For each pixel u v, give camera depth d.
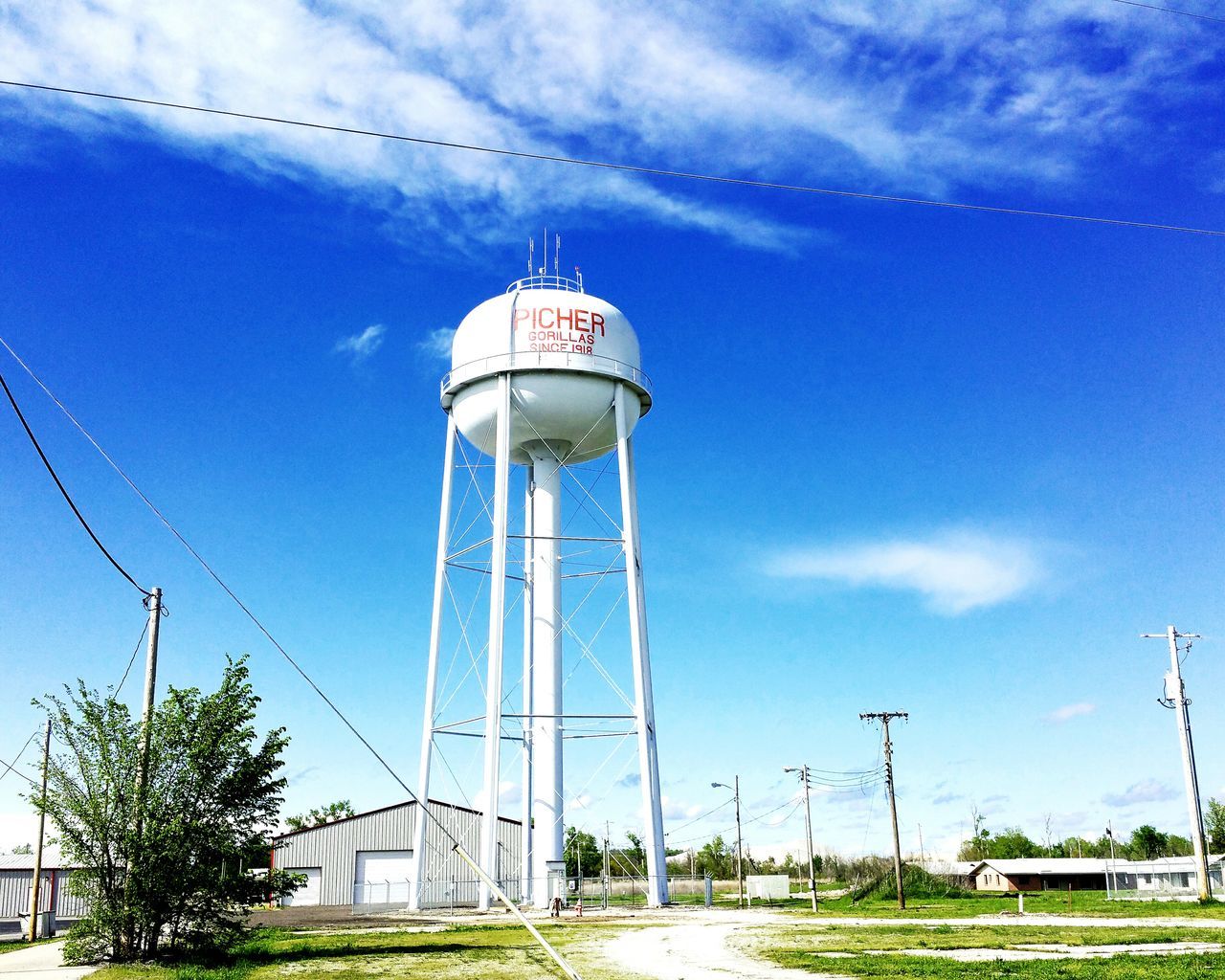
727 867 116.06
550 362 44.56
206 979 21.61
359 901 65.19
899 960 25.05
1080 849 138.00
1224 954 25.69
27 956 29.05
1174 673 52.19
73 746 25.28
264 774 26.47
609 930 34.97
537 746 44.97
